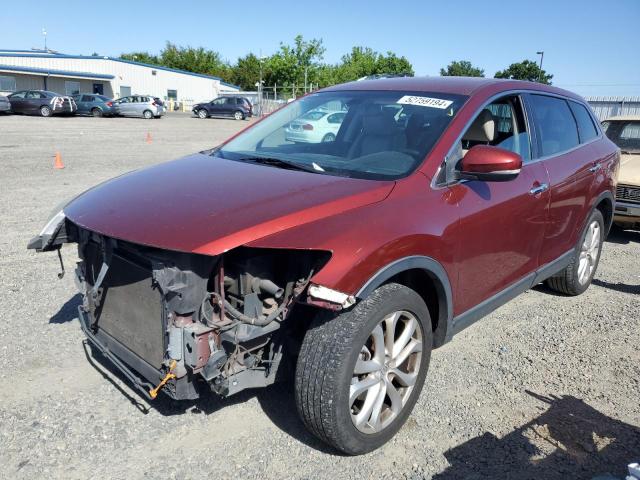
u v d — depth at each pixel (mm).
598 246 5496
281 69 53938
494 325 4703
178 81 59969
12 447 2922
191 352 2572
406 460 2945
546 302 5293
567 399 3578
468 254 3385
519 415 3381
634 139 8898
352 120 3930
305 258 2711
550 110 4680
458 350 4215
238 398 3457
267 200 2877
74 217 3125
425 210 3086
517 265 4031
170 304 2627
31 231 7004
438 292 3266
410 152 3426
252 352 2836
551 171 4305
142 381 3000
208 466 2848
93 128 26469
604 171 5254
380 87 4234
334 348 2680
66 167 12766
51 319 4422
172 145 19250
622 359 4148
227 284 2775
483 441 3121
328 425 2730
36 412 3219
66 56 52969
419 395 3248
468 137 3715
